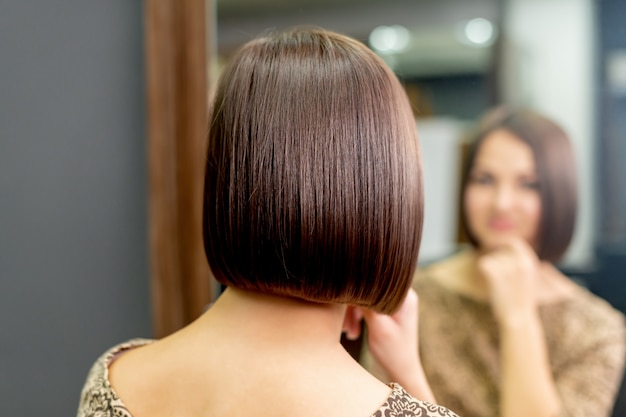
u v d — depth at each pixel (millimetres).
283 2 1024
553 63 898
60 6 1190
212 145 469
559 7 896
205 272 1065
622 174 870
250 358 461
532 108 905
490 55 928
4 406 1237
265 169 436
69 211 1198
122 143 1169
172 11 1061
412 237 473
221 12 1046
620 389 864
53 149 1201
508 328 911
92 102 1181
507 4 917
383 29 983
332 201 431
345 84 451
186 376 473
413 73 964
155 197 1076
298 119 438
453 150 943
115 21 1164
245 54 488
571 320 888
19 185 1218
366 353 620
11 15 1212
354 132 440
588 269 883
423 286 949
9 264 1228
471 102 935
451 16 948
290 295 464
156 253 1080
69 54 1188
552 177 895
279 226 433
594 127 881
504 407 906
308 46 476
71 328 1204
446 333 936
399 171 456
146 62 1101
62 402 1214
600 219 879
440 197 945
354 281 446
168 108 1069
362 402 438
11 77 1215
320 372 456
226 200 449
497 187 918
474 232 930
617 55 872
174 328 1074
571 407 882
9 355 1234
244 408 442
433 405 455
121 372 516
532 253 905
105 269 1184
